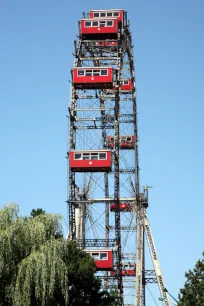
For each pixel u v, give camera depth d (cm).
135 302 11519
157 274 12244
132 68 12975
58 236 7481
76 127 12088
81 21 12481
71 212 11662
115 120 12112
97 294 8625
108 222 12650
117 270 11225
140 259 11969
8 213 7206
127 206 12462
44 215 7469
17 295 6662
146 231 12556
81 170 11688
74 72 12050
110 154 11650
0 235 6831
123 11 12962
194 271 8194
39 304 6856
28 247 7012
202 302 7831
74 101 12144
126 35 12962
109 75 11981
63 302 7238
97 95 12225
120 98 12756
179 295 8281
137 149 12588
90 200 11756
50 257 6869
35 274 6744
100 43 12719
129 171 12444
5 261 6825
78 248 9431
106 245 11369
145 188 12394
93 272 8619
